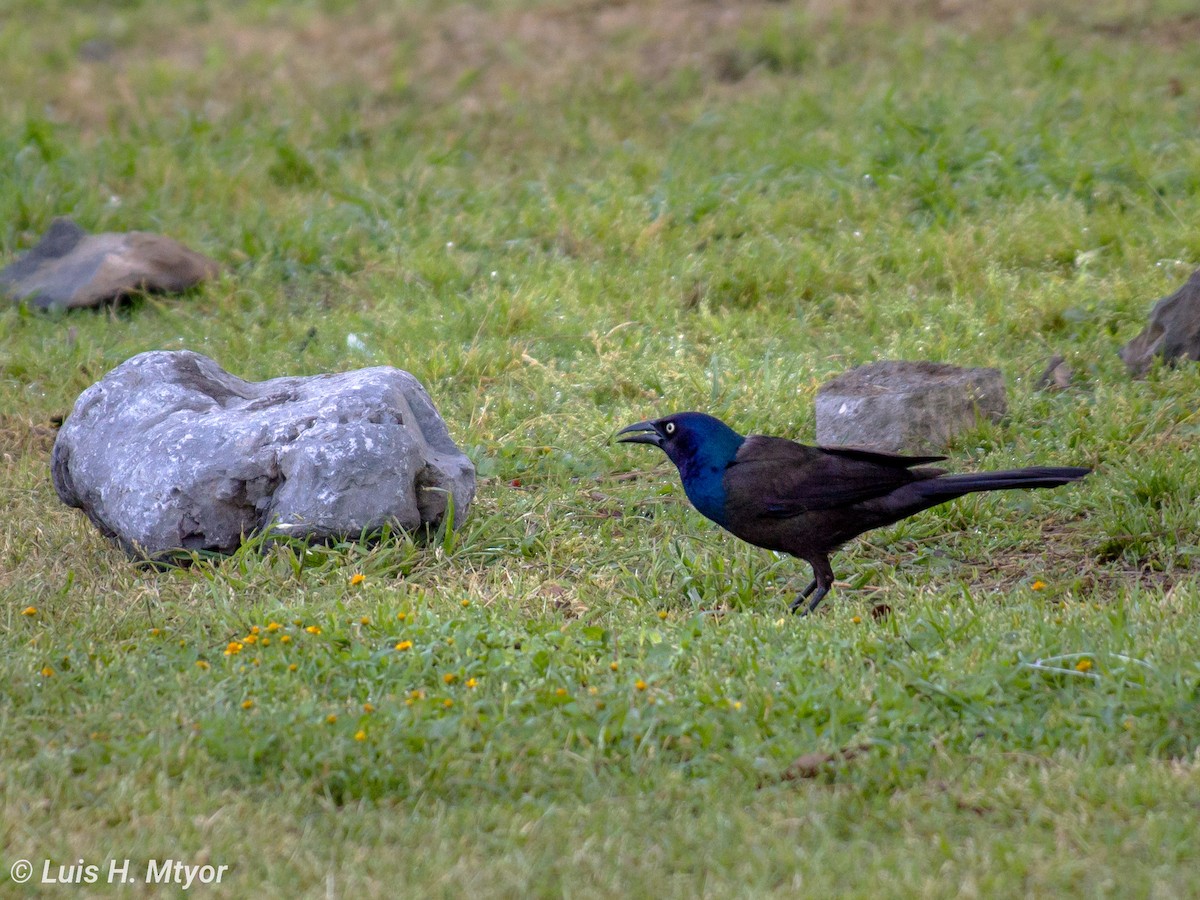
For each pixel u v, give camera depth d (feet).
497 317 50.34
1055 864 20.44
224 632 29.76
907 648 27.99
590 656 28.32
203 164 67.05
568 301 52.24
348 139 73.67
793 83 77.30
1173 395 41.14
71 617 31.01
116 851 21.70
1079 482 37.29
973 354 45.39
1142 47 76.38
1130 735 24.23
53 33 96.37
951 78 72.79
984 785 23.02
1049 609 30.01
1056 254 53.11
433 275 55.36
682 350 46.93
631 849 21.70
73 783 23.62
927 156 61.52
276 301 54.75
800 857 21.02
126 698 26.63
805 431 42.19
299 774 24.21
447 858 21.35
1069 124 64.64
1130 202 56.65
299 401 36.06
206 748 24.68
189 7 101.55
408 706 25.80
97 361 49.01
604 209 60.80
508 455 41.06
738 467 31.42
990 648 27.37
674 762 24.62
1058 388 43.24
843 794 22.89
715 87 79.15
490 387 46.16
